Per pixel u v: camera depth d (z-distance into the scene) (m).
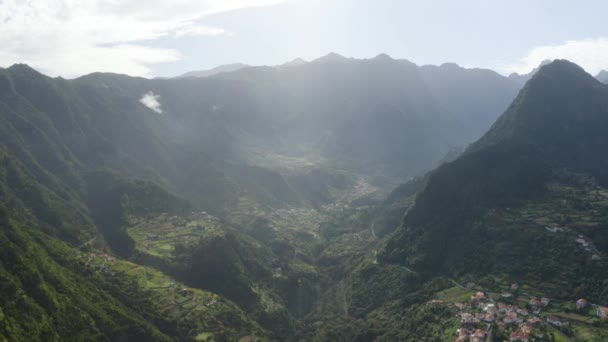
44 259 193.75
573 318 167.12
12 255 172.62
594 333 154.62
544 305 178.75
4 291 154.25
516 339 159.88
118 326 176.50
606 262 187.38
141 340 176.50
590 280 182.75
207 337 194.00
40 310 157.50
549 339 156.38
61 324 161.62
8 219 197.12
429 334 186.25
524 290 193.12
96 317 175.25
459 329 175.62
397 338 196.88
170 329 195.12
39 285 168.38
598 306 170.00
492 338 164.88
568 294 181.38
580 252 197.75
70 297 178.12
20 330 144.38
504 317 176.62
